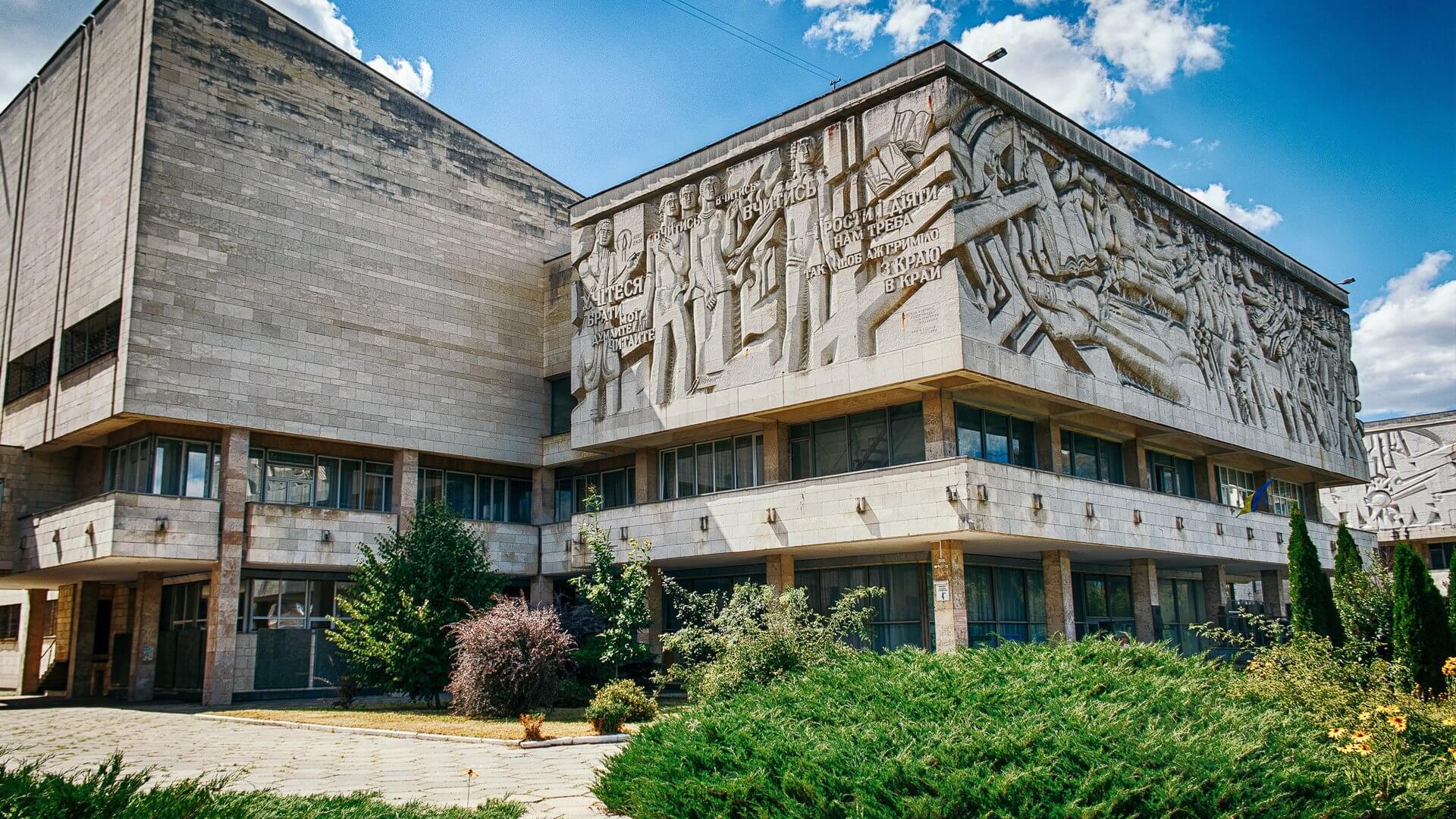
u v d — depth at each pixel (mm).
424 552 30562
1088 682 11562
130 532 31656
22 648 45812
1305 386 44969
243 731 25188
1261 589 50938
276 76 36750
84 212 36531
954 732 10086
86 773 9750
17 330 40438
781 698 12438
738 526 33000
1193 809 9078
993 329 29203
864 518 29938
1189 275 38188
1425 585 22828
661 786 10914
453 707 27047
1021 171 31516
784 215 32938
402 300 39000
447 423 39531
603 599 29906
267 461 36000
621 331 37625
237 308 34562
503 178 43406
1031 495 29984
